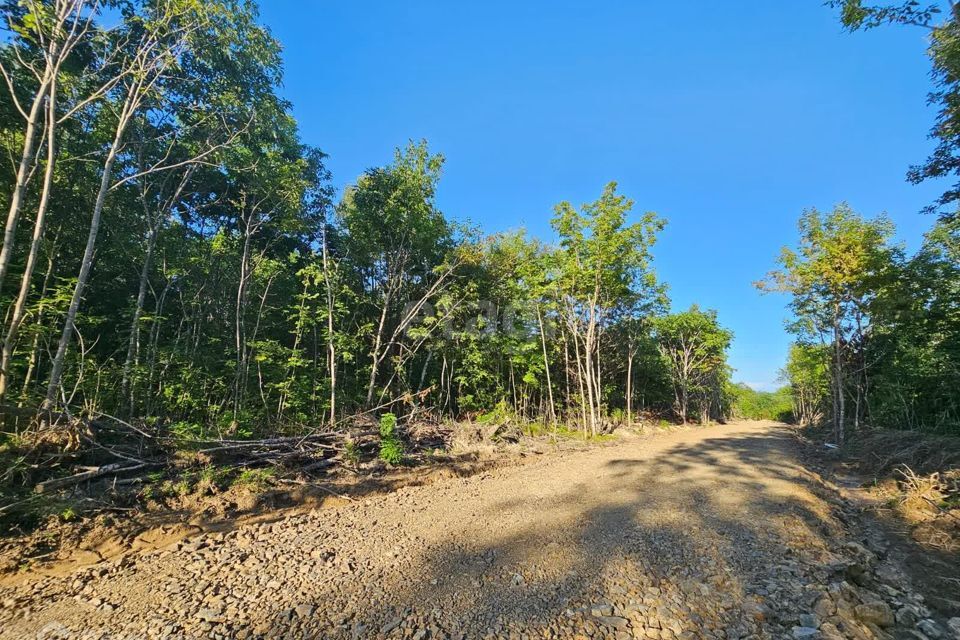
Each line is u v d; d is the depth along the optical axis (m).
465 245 20.47
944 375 15.31
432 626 3.74
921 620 4.22
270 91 14.55
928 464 10.24
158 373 13.27
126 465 8.08
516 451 14.55
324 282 17.30
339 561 5.17
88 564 5.40
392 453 11.22
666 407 41.59
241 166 14.21
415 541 5.86
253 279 17.41
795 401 52.41
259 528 6.49
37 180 11.55
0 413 7.29
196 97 13.22
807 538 6.10
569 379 27.56
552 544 5.73
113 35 10.84
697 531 6.25
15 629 3.80
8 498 6.34
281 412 14.69
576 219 21.30
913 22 6.99
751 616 3.96
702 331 36.50
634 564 5.07
